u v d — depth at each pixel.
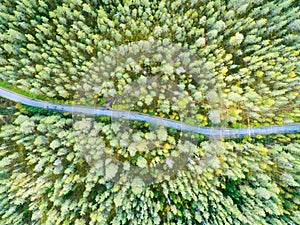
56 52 25.42
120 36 25.48
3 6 24.42
